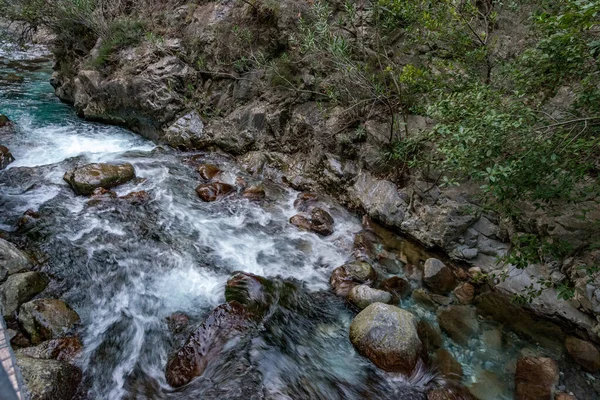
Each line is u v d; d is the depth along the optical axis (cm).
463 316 405
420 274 468
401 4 488
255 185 647
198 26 827
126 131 901
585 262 373
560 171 306
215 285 439
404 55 566
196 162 723
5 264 406
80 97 936
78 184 576
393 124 540
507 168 288
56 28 1027
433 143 504
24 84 1189
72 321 366
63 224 512
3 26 1186
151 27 909
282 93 705
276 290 431
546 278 398
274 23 709
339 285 442
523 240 373
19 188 581
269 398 311
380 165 569
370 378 336
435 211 485
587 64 327
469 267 461
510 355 361
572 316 373
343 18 631
